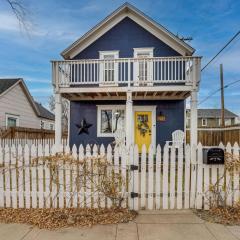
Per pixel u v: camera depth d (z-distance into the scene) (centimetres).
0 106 1584
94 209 493
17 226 428
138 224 436
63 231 409
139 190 514
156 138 1374
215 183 502
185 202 508
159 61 1176
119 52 1398
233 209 489
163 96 1308
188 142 1716
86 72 1302
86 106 1420
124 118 1402
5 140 1268
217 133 1586
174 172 504
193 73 1079
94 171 500
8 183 508
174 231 409
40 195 502
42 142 1580
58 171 502
